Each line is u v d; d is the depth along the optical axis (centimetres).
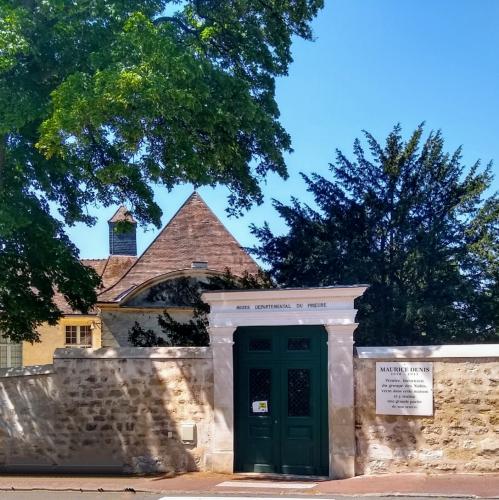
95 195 1534
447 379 1092
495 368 1079
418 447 1091
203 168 1241
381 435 1105
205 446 1170
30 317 1557
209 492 1004
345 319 1121
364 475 1098
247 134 1373
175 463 1176
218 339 1179
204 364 1183
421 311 1352
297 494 979
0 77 1207
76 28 1226
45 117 1192
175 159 1225
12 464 1214
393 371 1109
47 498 991
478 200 1527
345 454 1103
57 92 1112
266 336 1179
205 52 1352
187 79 1126
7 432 1221
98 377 1213
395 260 1470
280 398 1162
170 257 2362
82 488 1047
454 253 1473
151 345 1505
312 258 1495
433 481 1027
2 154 1337
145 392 1198
